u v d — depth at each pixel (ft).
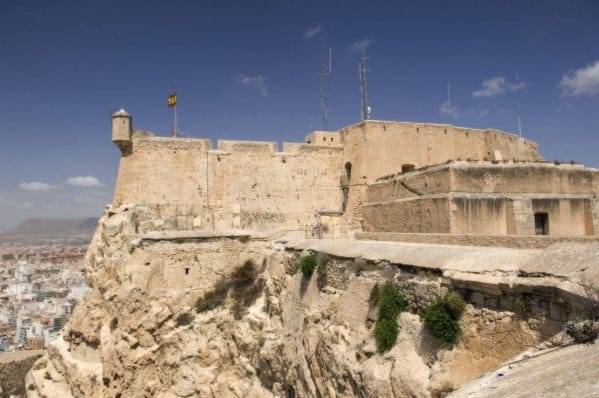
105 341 84.33
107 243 92.68
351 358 51.34
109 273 89.92
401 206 83.05
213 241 90.38
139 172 97.25
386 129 108.88
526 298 35.14
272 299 78.84
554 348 28.53
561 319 32.24
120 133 94.84
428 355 42.68
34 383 101.60
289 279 75.87
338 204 112.47
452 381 38.40
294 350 68.08
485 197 71.10
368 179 105.81
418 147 112.27
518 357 30.22
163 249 86.53
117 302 83.97
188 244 88.48
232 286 88.79
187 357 81.97
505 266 38.34
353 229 105.09
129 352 81.25
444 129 115.96
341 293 60.39
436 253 47.44
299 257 74.13
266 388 76.07
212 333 84.38
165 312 83.61
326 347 56.65
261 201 105.91
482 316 38.50
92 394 86.07
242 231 94.07
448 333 40.68
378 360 46.80
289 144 111.04
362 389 47.24
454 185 71.87
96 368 87.71
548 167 78.54
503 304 37.06
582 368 21.30
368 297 53.52
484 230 70.13
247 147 106.42
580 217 75.51
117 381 81.41
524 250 41.27
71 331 96.22
